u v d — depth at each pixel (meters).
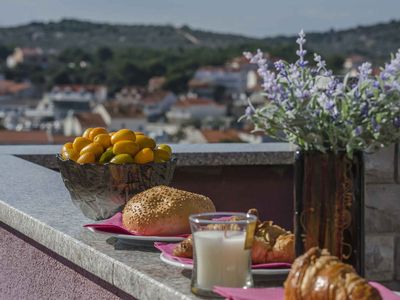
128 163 2.59
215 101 115.62
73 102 117.19
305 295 1.53
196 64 119.31
